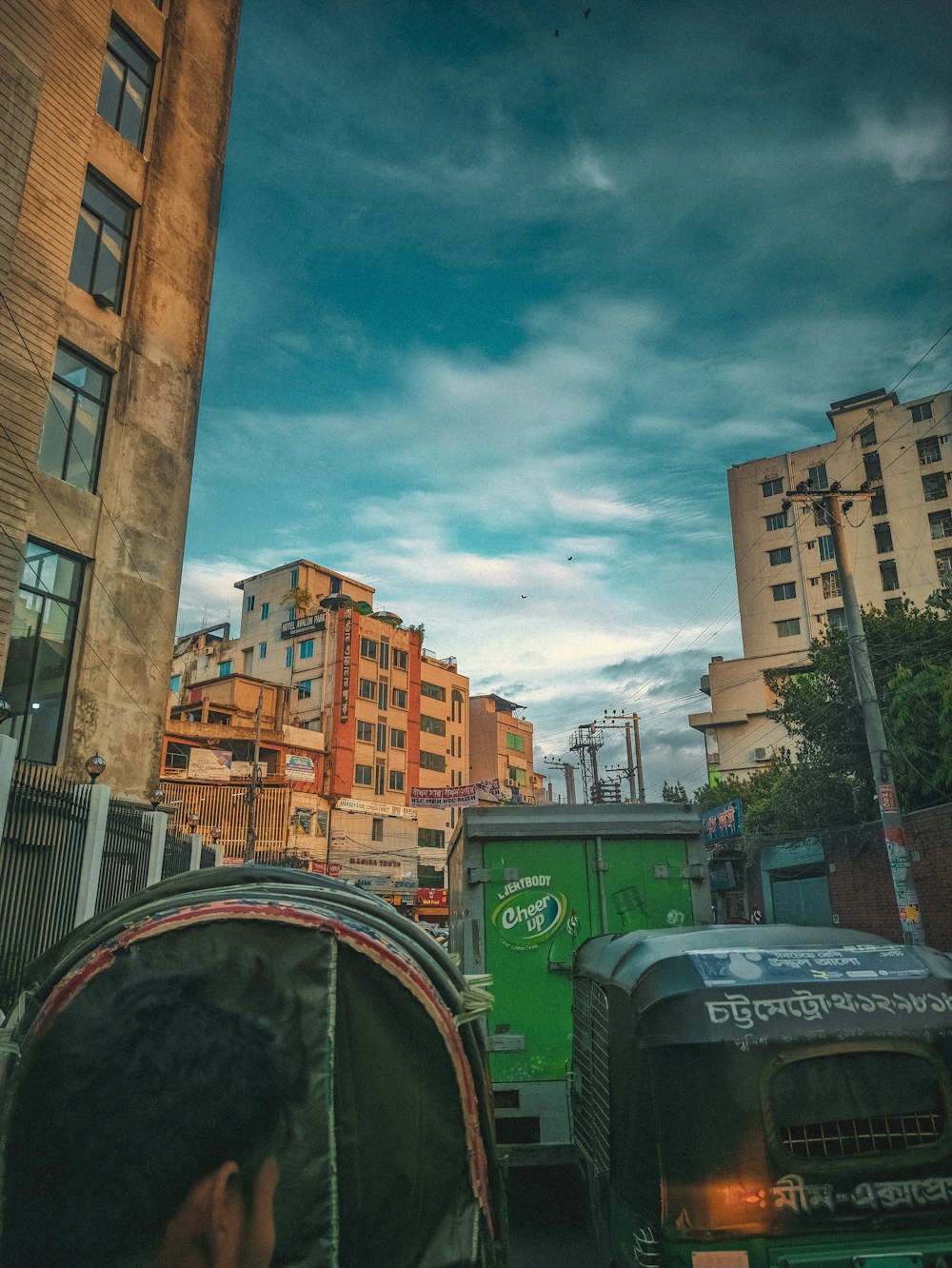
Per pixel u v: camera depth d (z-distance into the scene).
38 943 8.59
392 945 1.79
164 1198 1.44
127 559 13.19
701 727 55.06
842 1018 2.87
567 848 6.67
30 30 12.07
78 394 12.88
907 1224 2.67
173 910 1.66
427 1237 1.62
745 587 57.06
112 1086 1.48
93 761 9.88
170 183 14.92
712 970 3.04
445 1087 1.74
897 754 17.55
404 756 51.34
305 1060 1.57
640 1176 2.91
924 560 51.78
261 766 39.94
